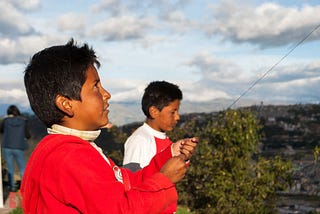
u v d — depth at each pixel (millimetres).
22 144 8984
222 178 8578
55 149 1639
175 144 2182
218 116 9234
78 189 1573
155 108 3525
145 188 1630
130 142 3432
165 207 1658
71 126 1752
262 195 8617
